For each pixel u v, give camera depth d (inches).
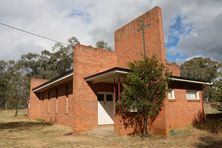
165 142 431.2
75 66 603.8
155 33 554.9
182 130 555.8
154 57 503.2
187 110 631.8
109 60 676.1
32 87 1216.2
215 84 598.2
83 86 609.0
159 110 506.3
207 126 580.1
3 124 928.3
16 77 2127.2
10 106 2519.7
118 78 527.5
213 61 2235.5
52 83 820.0
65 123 764.6
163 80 489.1
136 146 399.5
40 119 1075.9
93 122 613.0
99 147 396.2
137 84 468.1
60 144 432.5
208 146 386.3
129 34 649.0
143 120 535.5
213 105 559.2
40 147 410.0
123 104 494.0
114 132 517.0
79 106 592.7
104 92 655.8
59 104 848.9
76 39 2331.4
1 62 2186.3
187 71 2228.1
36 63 2512.3
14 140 500.4
